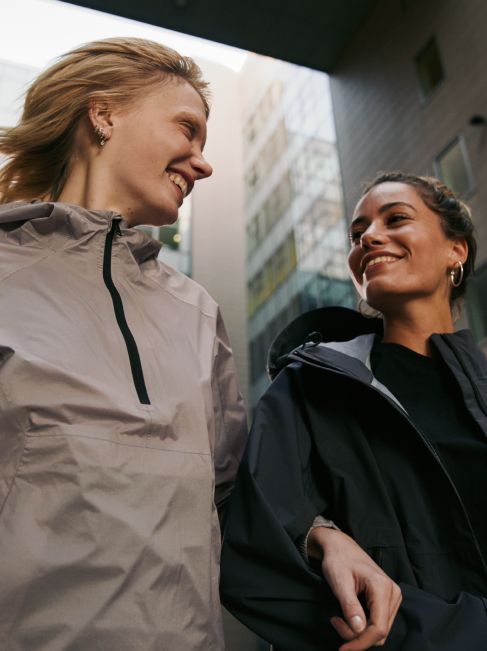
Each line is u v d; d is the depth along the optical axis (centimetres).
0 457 82
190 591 85
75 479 81
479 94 809
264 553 100
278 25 1101
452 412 128
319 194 1384
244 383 1499
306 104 1535
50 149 130
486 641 88
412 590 95
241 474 113
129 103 126
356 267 166
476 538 110
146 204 124
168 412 97
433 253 145
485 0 844
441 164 857
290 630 97
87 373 92
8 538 75
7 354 87
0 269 100
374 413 124
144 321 112
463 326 740
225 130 2038
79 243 110
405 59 997
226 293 1639
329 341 169
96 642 73
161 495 88
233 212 1820
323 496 119
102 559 77
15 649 70
